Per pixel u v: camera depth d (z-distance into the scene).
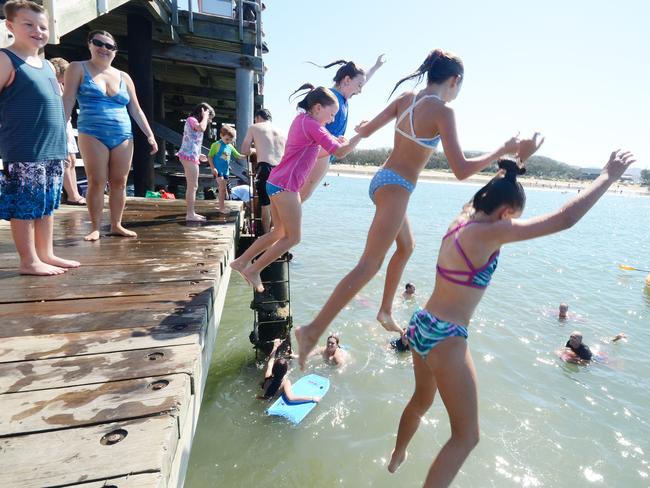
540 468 4.59
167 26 8.89
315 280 10.39
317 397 5.46
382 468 4.40
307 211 25.92
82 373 2.00
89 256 4.07
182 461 1.86
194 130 5.80
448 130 2.29
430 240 17.62
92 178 4.42
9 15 2.87
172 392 1.87
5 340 2.31
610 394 6.17
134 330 2.48
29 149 3.09
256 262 3.17
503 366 6.79
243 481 4.14
